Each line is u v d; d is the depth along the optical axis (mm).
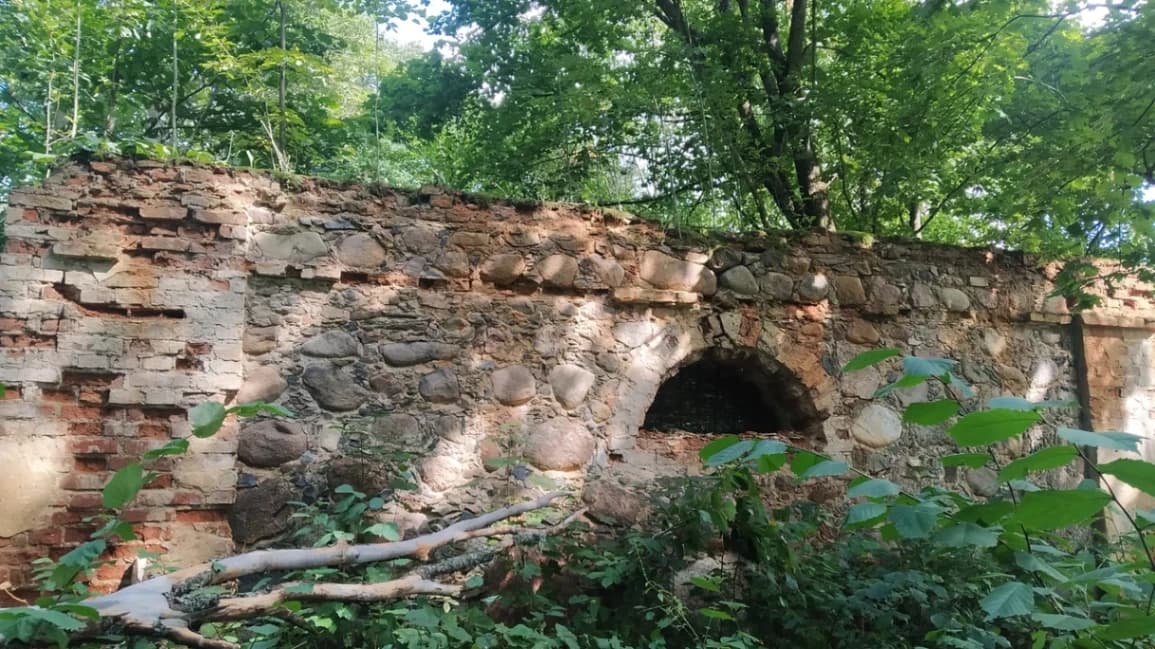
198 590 2512
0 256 4152
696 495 4641
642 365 5211
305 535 4340
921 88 6805
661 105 7602
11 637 2004
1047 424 6023
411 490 4531
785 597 4504
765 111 8016
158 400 4254
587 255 5188
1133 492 5949
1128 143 5895
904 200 8312
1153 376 6312
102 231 4320
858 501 5445
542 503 4246
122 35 8133
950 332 5918
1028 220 7195
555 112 8352
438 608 3824
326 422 4582
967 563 4402
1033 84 7340
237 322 4457
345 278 4758
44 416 4102
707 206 8414
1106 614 2953
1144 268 5992
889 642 4355
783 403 5660
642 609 4293
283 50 6770
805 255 5629
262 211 4621
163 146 4855
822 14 8969
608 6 8109
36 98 8312
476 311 4941
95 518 3992
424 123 10570
